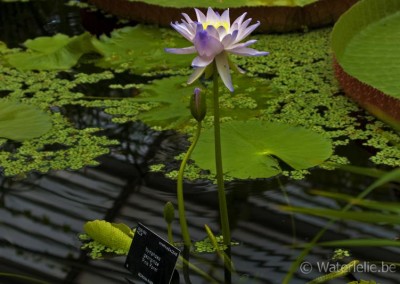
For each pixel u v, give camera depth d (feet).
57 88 9.94
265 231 6.83
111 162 8.11
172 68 10.49
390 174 4.82
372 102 8.75
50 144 8.50
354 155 8.04
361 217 4.92
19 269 6.39
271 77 10.07
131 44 11.28
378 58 9.85
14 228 6.98
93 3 12.91
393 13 10.96
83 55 11.05
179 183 6.56
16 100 9.56
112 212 7.23
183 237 6.65
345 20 10.35
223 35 5.90
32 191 7.60
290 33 11.56
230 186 7.58
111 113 9.21
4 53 11.15
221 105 9.27
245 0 11.69
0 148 8.41
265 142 8.09
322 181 7.62
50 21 12.53
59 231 6.94
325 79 9.92
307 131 8.31
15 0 13.57
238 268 6.31
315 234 6.77
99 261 6.49
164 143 8.45
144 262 6.22
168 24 11.78
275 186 7.57
